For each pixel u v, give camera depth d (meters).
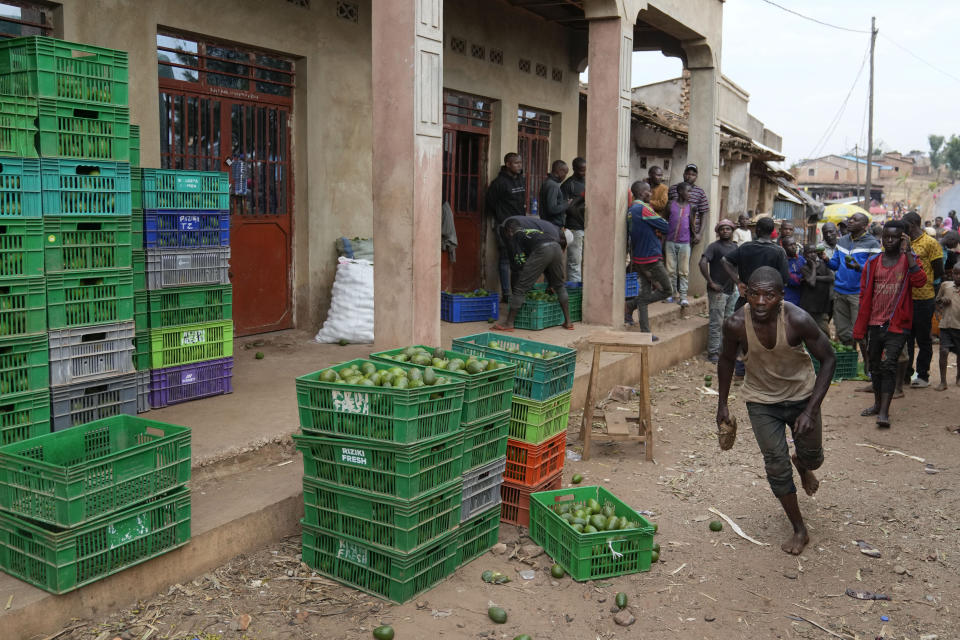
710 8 12.21
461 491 4.49
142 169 5.32
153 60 6.89
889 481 6.28
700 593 4.42
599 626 4.05
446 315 9.89
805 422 4.68
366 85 9.16
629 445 7.16
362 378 4.34
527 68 12.27
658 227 9.44
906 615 4.23
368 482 4.18
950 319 9.15
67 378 4.60
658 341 9.84
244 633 3.77
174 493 4.00
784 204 28.44
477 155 11.88
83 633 3.57
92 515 3.58
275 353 7.73
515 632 3.95
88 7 6.36
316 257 8.73
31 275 4.27
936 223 22.89
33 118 4.26
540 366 5.18
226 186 5.95
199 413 5.57
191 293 5.75
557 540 4.72
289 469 5.09
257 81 8.08
